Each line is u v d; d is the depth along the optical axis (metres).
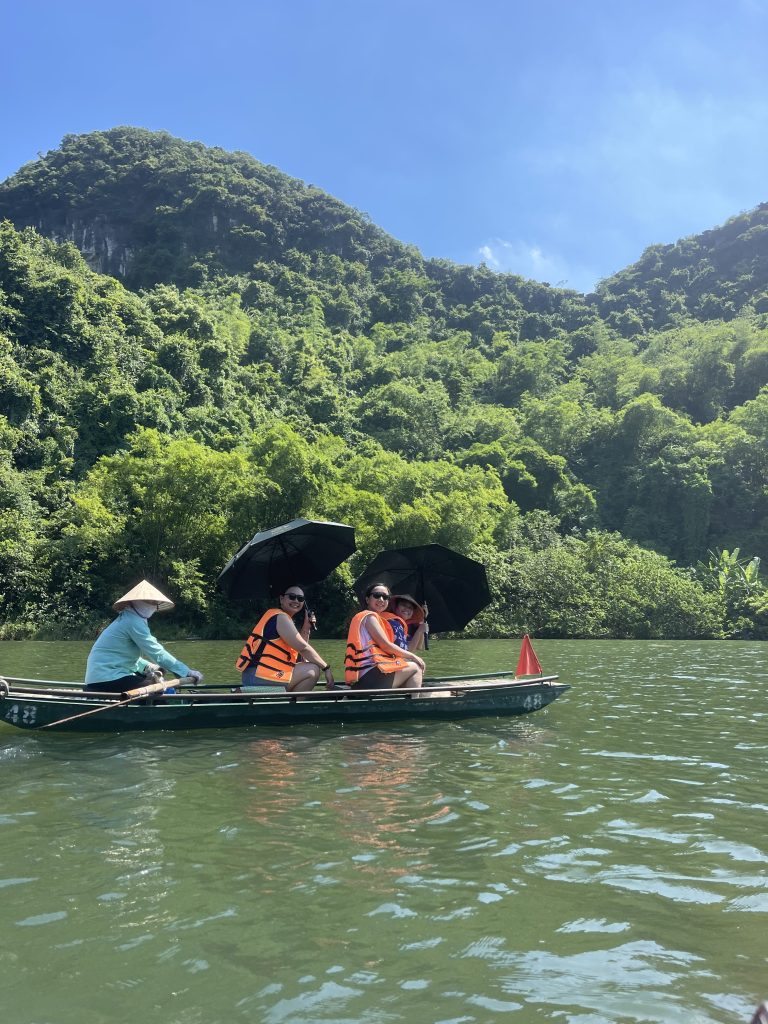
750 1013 2.48
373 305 101.56
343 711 7.77
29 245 60.47
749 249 107.56
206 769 5.77
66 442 39.06
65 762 6.00
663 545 51.09
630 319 99.88
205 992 2.59
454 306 108.31
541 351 80.31
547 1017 2.45
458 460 55.44
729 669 14.90
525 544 42.03
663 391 70.38
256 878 3.58
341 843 4.06
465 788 5.21
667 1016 2.46
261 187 115.62
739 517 53.03
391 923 3.12
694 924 3.14
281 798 4.94
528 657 9.90
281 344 68.75
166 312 59.53
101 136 124.06
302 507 32.28
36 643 23.78
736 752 6.49
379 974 2.72
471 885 3.51
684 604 35.03
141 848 3.98
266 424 50.31
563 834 4.24
